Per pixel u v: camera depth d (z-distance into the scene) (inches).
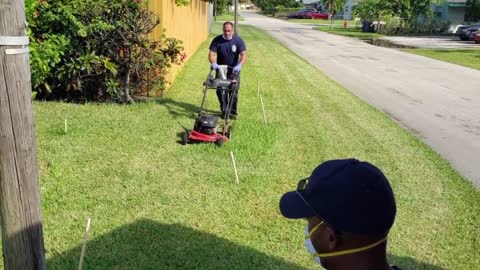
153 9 390.6
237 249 169.3
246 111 374.6
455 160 293.0
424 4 1814.7
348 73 666.2
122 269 154.1
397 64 805.9
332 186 59.2
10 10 97.9
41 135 275.4
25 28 102.3
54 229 175.2
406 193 229.1
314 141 303.0
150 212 192.5
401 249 176.7
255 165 250.2
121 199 202.1
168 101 385.4
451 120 401.1
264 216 194.7
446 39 1525.6
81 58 345.1
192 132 278.5
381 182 59.1
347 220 57.3
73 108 343.0
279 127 331.0
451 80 641.0
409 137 331.6
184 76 527.5
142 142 274.4
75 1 344.5
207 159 253.1
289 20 2596.0
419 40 1461.6
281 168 248.8
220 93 347.6
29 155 106.5
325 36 1466.5
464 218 205.2
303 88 499.5
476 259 173.3
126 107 354.3
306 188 62.4
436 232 191.5
